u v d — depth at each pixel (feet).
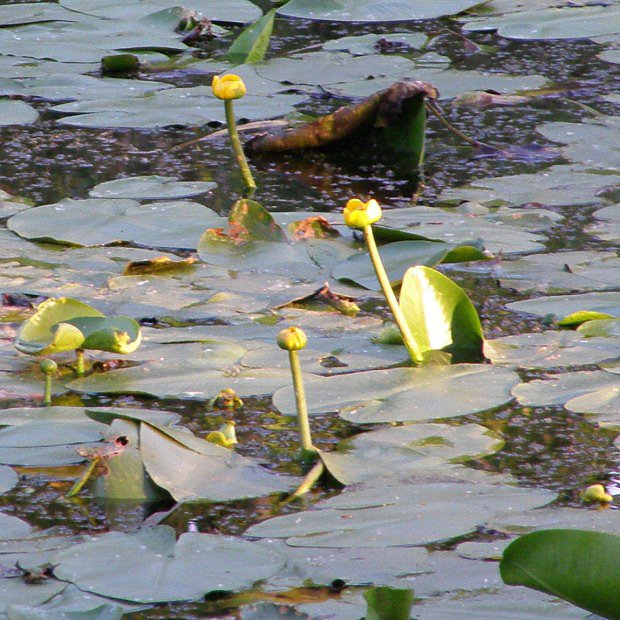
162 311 40.60
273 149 43.52
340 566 38.37
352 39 54.80
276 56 52.60
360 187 42.78
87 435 39.27
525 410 39.63
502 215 42.01
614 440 39.29
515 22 57.31
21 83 48.49
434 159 43.34
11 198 42.32
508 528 38.60
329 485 38.99
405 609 38.14
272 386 39.75
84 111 44.93
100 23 58.13
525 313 40.63
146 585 38.24
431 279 40.22
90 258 41.29
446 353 40.09
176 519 38.73
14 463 39.11
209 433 39.40
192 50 54.39
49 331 39.93
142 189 42.47
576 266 41.22
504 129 43.93
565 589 37.99
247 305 40.70
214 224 41.86
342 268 41.16
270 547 38.50
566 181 42.70
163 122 44.11
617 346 40.14
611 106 45.14
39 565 38.40
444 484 38.91
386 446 39.24
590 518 38.65
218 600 38.22
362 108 43.42
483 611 38.11
